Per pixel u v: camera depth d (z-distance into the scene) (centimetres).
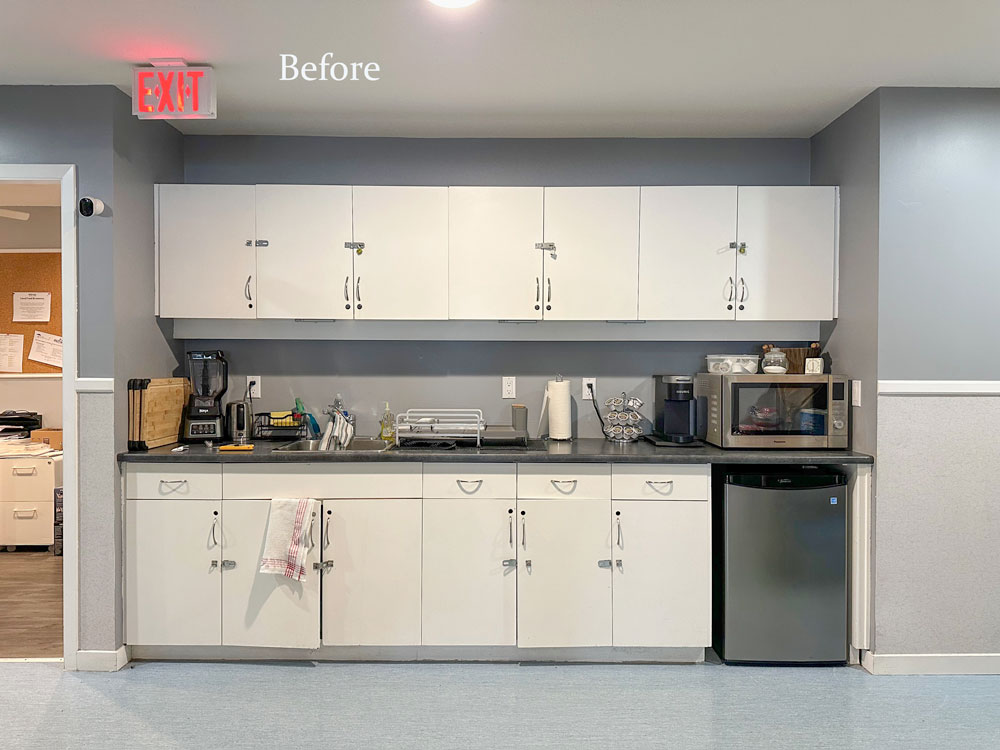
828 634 319
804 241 348
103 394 310
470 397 383
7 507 515
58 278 555
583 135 373
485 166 377
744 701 288
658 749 251
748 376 330
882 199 309
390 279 347
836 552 318
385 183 376
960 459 312
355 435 380
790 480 316
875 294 312
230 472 318
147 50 271
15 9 238
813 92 314
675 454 321
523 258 348
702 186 351
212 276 345
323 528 319
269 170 375
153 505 318
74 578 313
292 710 279
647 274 349
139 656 326
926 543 312
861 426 325
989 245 310
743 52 274
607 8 238
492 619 321
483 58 278
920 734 262
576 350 383
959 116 309
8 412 550
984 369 310
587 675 313
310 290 346
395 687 300
